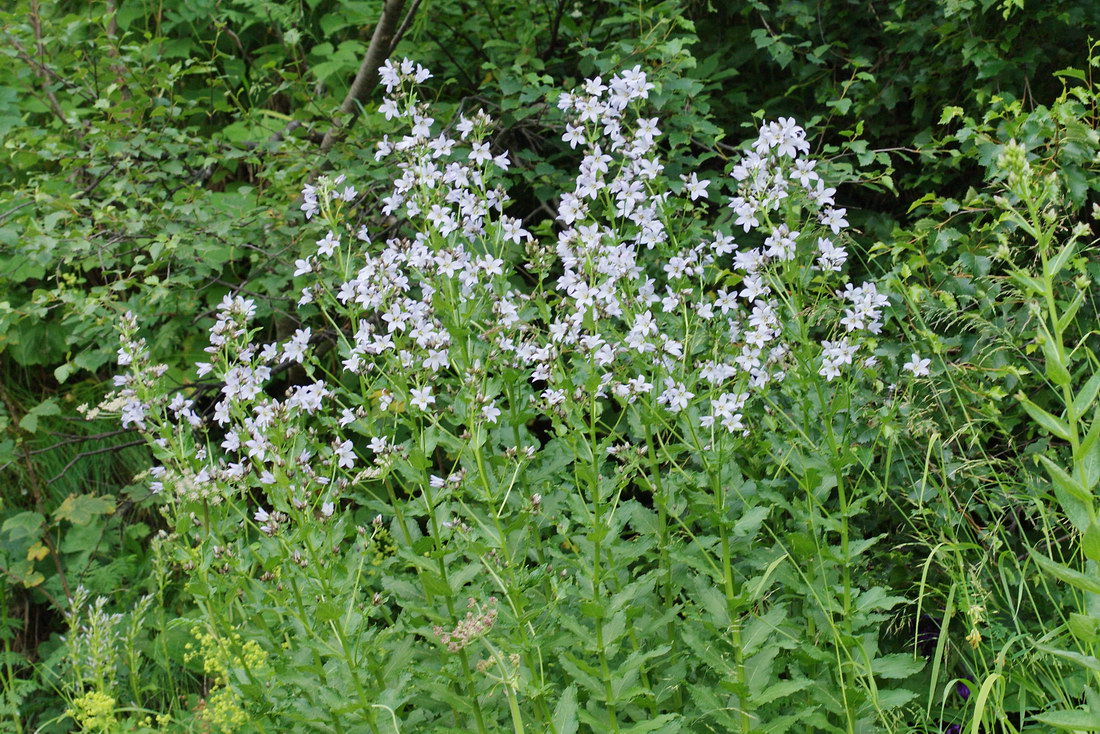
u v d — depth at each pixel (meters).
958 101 5.41
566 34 5.75
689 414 3.38
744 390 3.52
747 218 3.35
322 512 2.96
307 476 3.03
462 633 2.79
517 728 2.74
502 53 5.65
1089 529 2.20
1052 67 5.20
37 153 5.23
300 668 3.07
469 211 3.45
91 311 4.59
